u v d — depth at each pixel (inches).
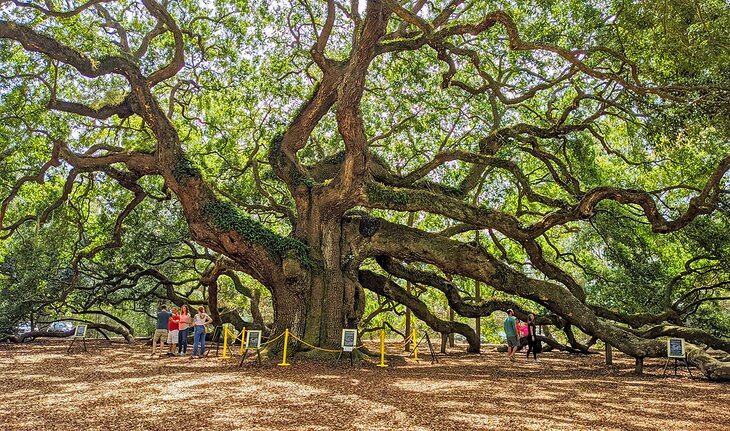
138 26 855.7
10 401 367.9
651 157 899.4
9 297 1059.3
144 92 698.2
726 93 562.3
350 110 606.9
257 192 1027.9
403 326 1526.8
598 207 940.6
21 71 804.6
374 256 796.6
